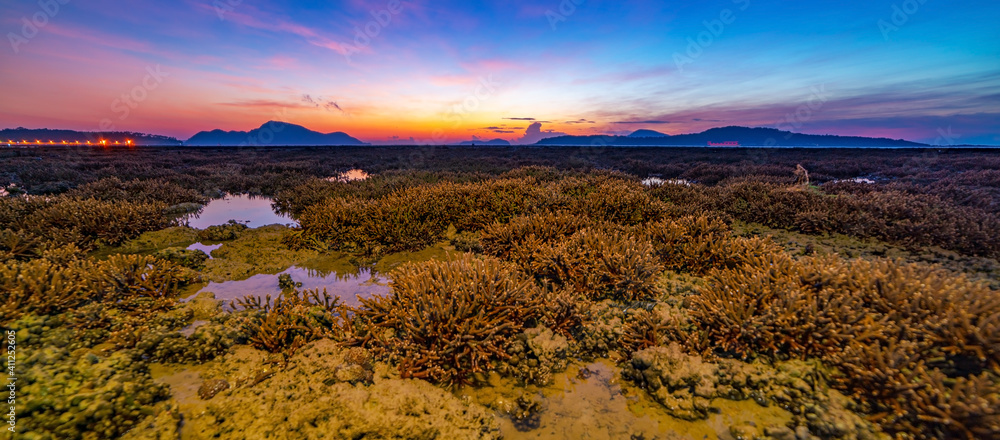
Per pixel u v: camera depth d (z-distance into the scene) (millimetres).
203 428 2619
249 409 2799
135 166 20500
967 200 9375
